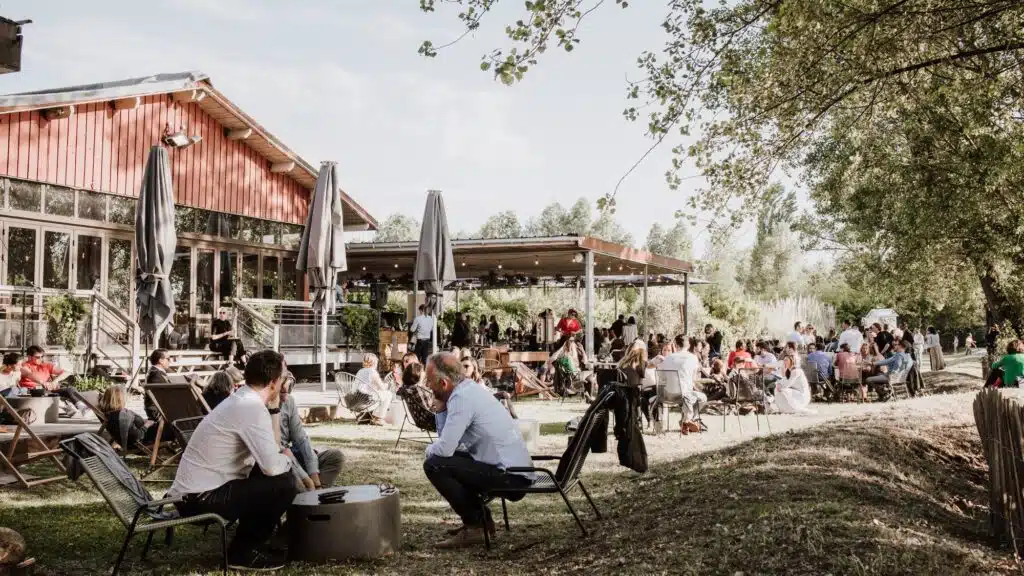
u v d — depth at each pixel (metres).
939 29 7.91
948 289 20.42
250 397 4.86
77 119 18.23
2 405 7.32
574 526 5.99
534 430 9.90
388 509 5.26
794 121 8.59
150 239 14.88
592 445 5.95
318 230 16.92
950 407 11.16
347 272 31.16
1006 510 5.40
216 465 4.80
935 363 25.03
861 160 12.77
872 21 7.61
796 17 7.34
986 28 8.41
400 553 5.32
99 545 5.54
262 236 23.33
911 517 5.30
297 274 24.72
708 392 15.96
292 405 6.24
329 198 17.12
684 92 8.17
